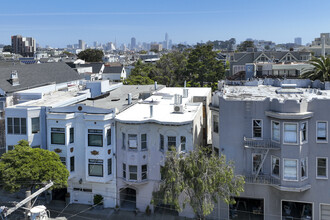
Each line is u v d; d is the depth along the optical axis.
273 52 88.69
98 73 108.25
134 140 33.12
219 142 31.25
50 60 133.12
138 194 33.97
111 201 34.66
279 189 29.42
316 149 29.06
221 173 26.81
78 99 40.81
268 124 29.97
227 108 30.70
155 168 33.41
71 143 34.22
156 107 38.19
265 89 38.38
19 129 34.19
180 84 94.00
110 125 33.75
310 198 29.53
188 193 28.14
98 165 33.78
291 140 28.80
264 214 30.67
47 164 29.91
